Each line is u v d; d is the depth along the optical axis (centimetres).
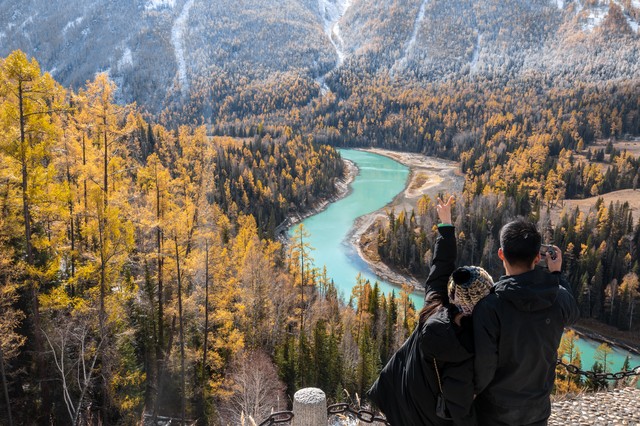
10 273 1997
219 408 2872
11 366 2044
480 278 317
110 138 2442
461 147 19975
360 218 11056
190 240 2669
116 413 2420
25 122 1908
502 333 297
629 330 6519
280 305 4112
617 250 8162
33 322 2208
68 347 2153
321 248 9144
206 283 2764
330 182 13125
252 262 3925
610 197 12306
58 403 2202
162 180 2831
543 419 312
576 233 8562
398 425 358
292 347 3300
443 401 321
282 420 464
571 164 15275
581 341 6328
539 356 302
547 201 11700
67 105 2133
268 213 10269
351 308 5653
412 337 358
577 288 7338
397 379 361
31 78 1827
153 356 2889
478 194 11712
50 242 2103
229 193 9638
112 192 2470
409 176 15988
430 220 9331
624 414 784
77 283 2488
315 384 3247
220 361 2950
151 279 3089
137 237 3092
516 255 307
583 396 858
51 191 2023
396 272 8300
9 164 1883
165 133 10488
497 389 307
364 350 3553
